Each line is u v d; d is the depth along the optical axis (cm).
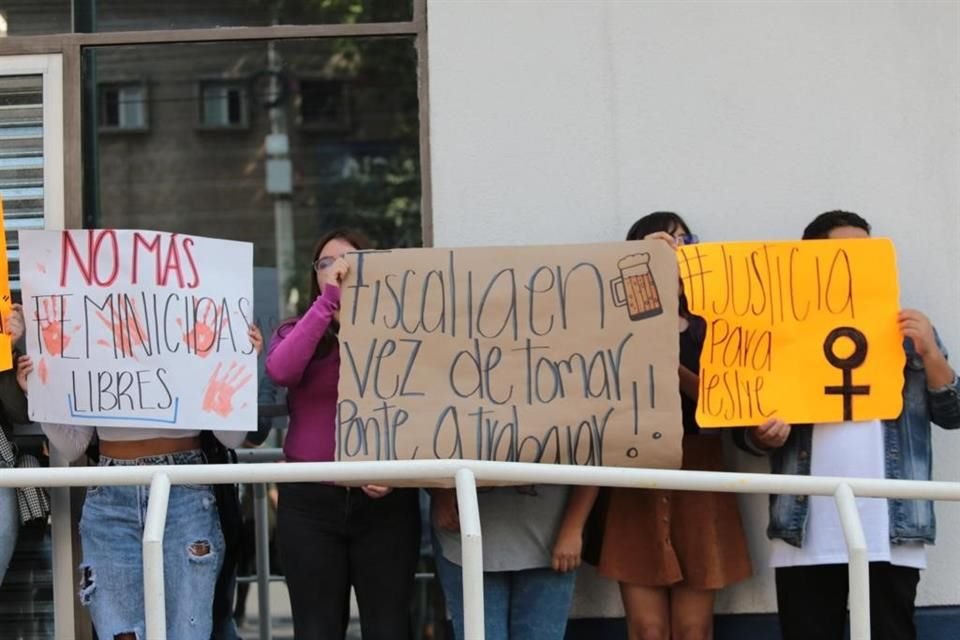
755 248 934
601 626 1020
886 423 932
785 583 950
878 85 1031
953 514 1026
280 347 905
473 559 764
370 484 848
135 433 923
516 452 880
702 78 1034
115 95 1661
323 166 1833
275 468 786
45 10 1091
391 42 1770
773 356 927
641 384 886
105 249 918
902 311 928
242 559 1124
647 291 897
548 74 1032
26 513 966
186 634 891
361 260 905
